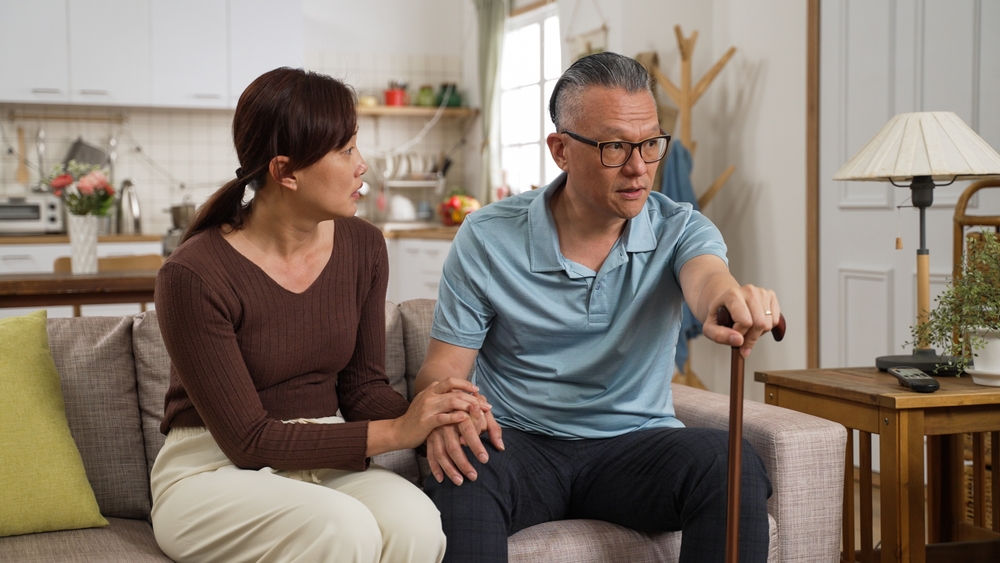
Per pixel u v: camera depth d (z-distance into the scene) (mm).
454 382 1548
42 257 5531
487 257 1761
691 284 1562
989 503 2643
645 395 1766
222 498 1459
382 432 1517
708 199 4156
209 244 1535
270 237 1582
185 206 5547
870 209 3555
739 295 1298
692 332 4090
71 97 5719
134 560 1480
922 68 3332
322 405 1651
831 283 3777
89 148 6086
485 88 6344
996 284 1961
